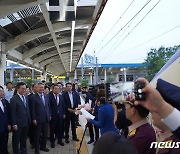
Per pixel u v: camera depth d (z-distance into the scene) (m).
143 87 0.86
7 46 12.74
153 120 1.47
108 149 1.03
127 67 40.03
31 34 13.10
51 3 7.33
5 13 8.45
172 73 2.23
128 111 2.17
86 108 6.75
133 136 2.12
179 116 0.86
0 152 6.01
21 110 5.99
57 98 7.33
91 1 10.68
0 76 12.10
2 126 5.88
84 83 29.55
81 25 13.49
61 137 7.42
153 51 14.59
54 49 23.02
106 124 4.02
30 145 7.43
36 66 24.67
